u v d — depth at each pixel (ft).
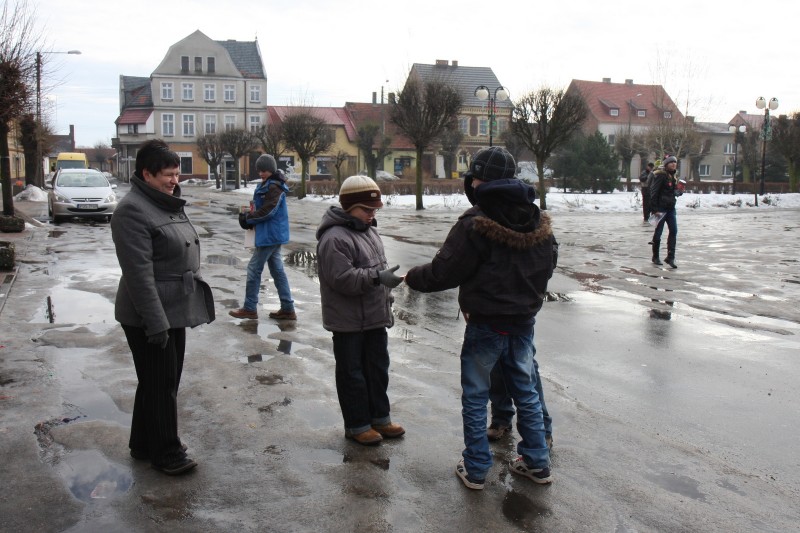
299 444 13.46
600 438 14.05
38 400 15.46
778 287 31.89
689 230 62.49
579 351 20.79
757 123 244.63
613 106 232.94
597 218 80.84
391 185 121.60
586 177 142.82
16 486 11.50
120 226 11.44
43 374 17.28
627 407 16.02
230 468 12.39
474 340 11.89
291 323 23.25
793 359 20.06
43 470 12.10
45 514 10.62
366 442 13.38
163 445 12.03
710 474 12.46
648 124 231.50
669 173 37.78
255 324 23.03
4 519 10.46
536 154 98.02
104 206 61.93
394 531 10.36
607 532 10.41
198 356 19.06
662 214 38.01
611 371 18.80
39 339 20.57
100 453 12.85
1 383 16.56
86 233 51.83
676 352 20.74
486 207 11.46
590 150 143.23
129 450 12.99
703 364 19.51
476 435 11.73
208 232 55.31
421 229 61.00
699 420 15.21
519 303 11.64
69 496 11.21
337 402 15.79
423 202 100.32
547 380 17.93
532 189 11.64
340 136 213.05
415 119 89.04
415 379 17.56
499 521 10.68
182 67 226.17
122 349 19.61
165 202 11.98
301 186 118.21
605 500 11.41
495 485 11.91
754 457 13.29
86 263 36.17
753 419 15.30
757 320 25.14
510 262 11.51
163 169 11.85
